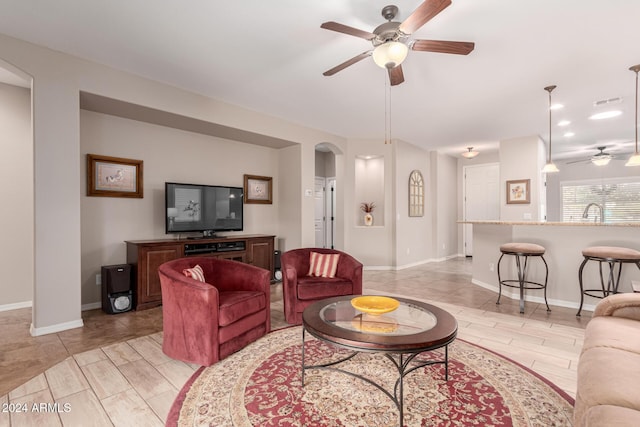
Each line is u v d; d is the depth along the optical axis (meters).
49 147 2.77
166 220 3.99
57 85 2.81
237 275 2.88
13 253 3.55
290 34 2.56
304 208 5.23
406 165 6.39
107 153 3.68
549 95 3.83
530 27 2.42
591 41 2.62
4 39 2.57
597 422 0.94
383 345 1.54
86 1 2.16
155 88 3.44
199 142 4.53
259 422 1.62
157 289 3.62
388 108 4.32
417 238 6.75
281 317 3.32
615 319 1.76
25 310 3.50
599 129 5.34
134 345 2.58
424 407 1.74
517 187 5.89
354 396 1.85
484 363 2.25
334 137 5.75
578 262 3.58
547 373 2.12
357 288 3.25
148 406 1.76
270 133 4.65
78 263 2.94
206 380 2.02
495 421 1.62
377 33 2.14
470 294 4.23
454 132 5.61
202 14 2.30
